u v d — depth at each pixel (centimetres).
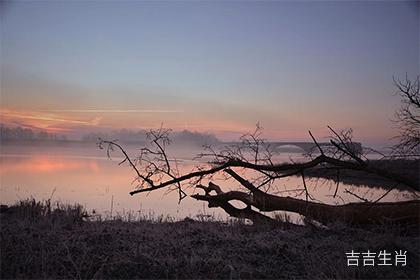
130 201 1842
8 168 4147
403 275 648
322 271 648
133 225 969
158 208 1633
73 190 2233
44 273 591
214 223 1074
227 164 1123
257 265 693
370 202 1032
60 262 651
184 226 984
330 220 1048
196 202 1828
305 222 1026
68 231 834
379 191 1473
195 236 861
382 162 1080
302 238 853
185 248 752
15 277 594
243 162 1121
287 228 1033
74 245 726
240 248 768
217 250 747
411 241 839
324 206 1063
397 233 916
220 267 661
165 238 818
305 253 738
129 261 657
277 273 654
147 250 727
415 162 1065
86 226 898
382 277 643
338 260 690
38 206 1009
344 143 1057
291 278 637
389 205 988
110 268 637
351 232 928
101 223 952
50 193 2073
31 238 745
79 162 5878
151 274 630
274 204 1145
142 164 1159
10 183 2553
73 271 625
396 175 1020
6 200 1755
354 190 1439
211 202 1275
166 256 706
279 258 721
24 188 2280
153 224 1012
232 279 620
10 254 669
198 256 698
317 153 1098
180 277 624
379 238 823
